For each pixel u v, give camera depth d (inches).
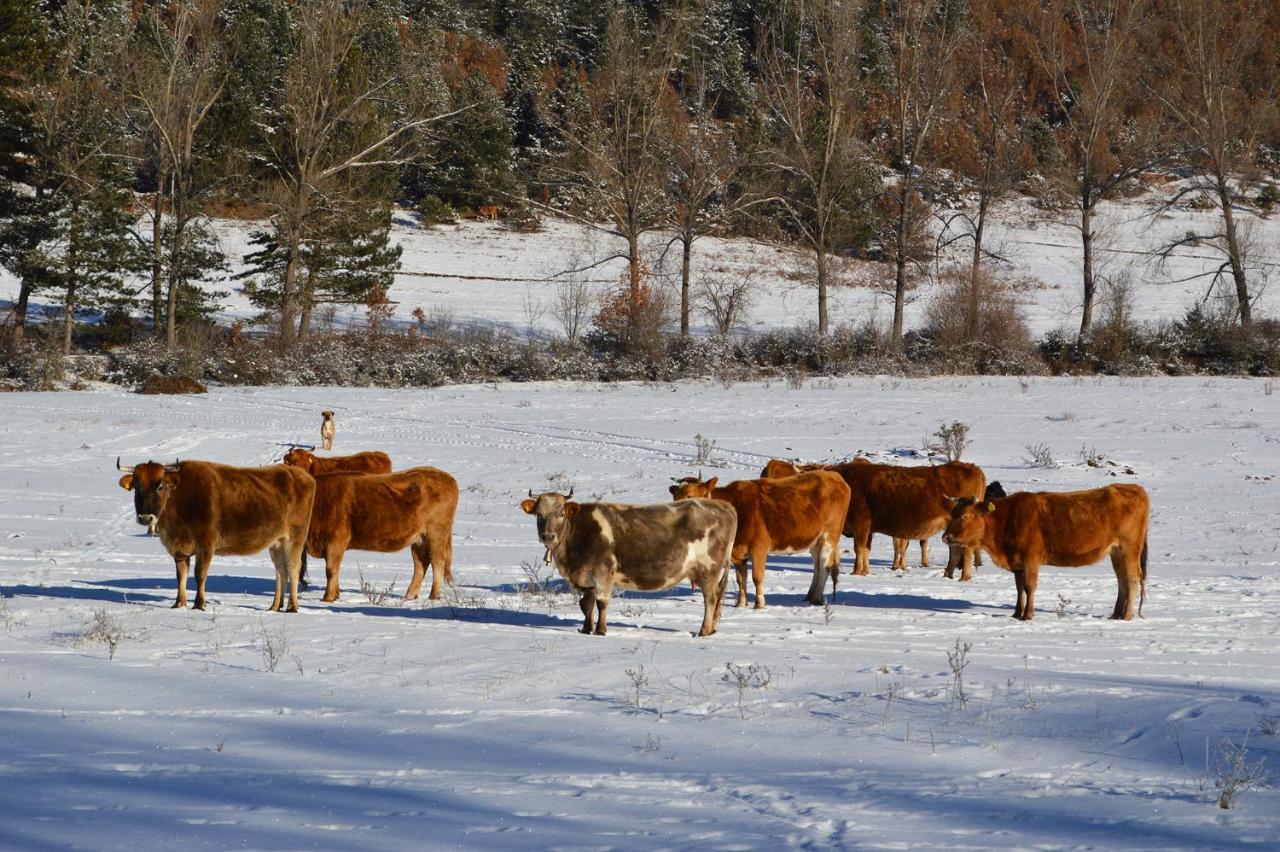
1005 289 2896.2
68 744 299.7
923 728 320.8
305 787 266.8
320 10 2459.4
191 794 261.6
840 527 569.9
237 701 343.6
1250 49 2652.6
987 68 3617.1
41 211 2174.0
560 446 1226.0
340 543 532.7
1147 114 3053.6
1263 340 2128.4
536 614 515.5
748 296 2839.6
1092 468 1084.5
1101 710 339.0
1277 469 1085.8
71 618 461.1
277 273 2426.2
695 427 1368.1
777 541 548.4
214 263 2333.9
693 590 600.4
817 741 307.9
